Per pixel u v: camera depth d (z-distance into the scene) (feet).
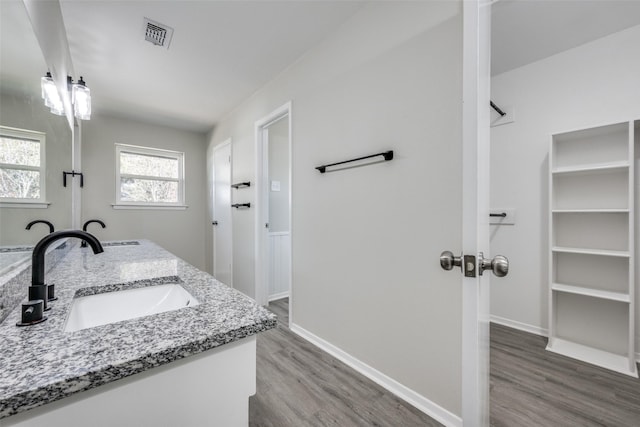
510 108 8.04
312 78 7.02
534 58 7.42
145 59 7.52
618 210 5.90
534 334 7.54
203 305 2.63
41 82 4.00
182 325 2.17
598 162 6.63
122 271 4.17
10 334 2.01
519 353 6.44
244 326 2.18
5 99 3.02
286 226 11.35
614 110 6.39
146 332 2.04
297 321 7.55
